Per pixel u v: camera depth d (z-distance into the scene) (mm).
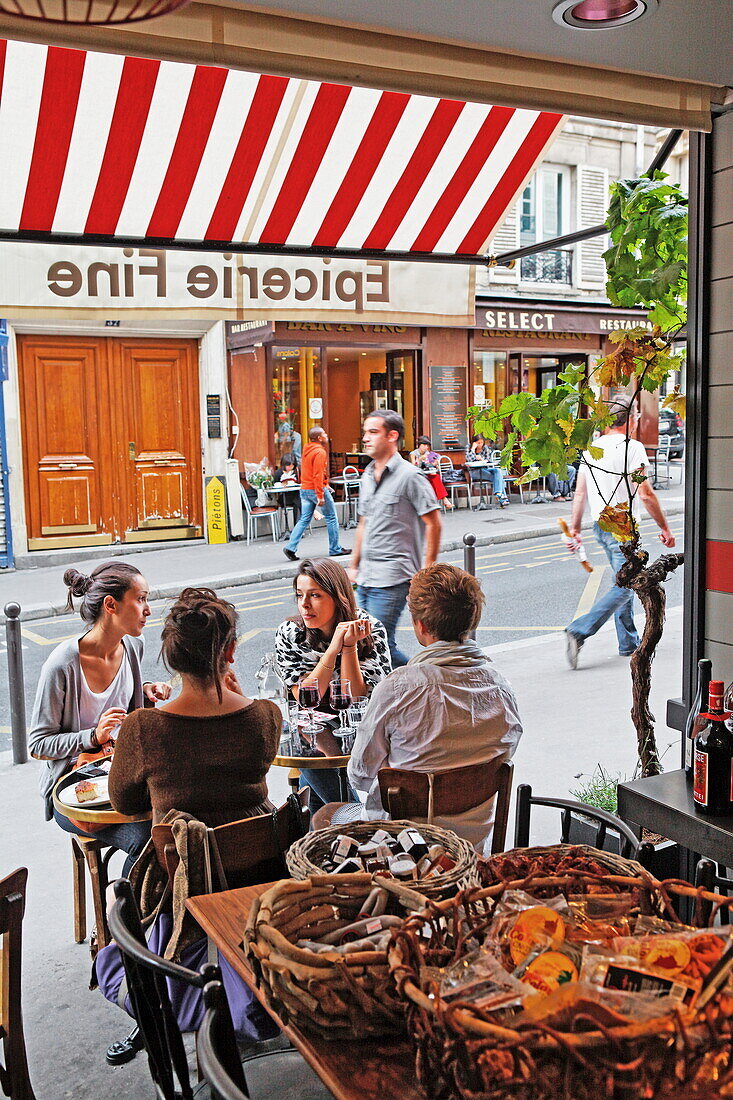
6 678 8047
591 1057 1311
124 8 2502
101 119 4023
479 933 1753
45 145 4004
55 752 3771
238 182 4430
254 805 3037
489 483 17516
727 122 3688
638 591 3963
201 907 2410
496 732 3117
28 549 13461
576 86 3221
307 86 4285
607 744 5750
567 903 1753
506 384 18406
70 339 13430
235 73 4148
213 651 3004
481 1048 1334
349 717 3984
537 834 4508
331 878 1934
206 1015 1743
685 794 2885
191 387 14320
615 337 3959
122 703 4020
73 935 3910
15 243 4105
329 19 2762
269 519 14953
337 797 4164
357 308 4840
